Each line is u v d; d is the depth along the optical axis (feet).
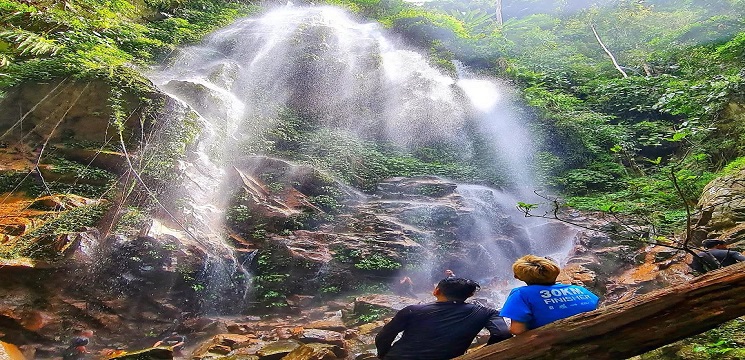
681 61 58.03
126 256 22.33
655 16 80.12
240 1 69.21
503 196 40.96
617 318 7.96
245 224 28.84
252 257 26.89
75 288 20.81
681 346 13.32
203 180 30.07
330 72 51.06
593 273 25.49
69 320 20.03
